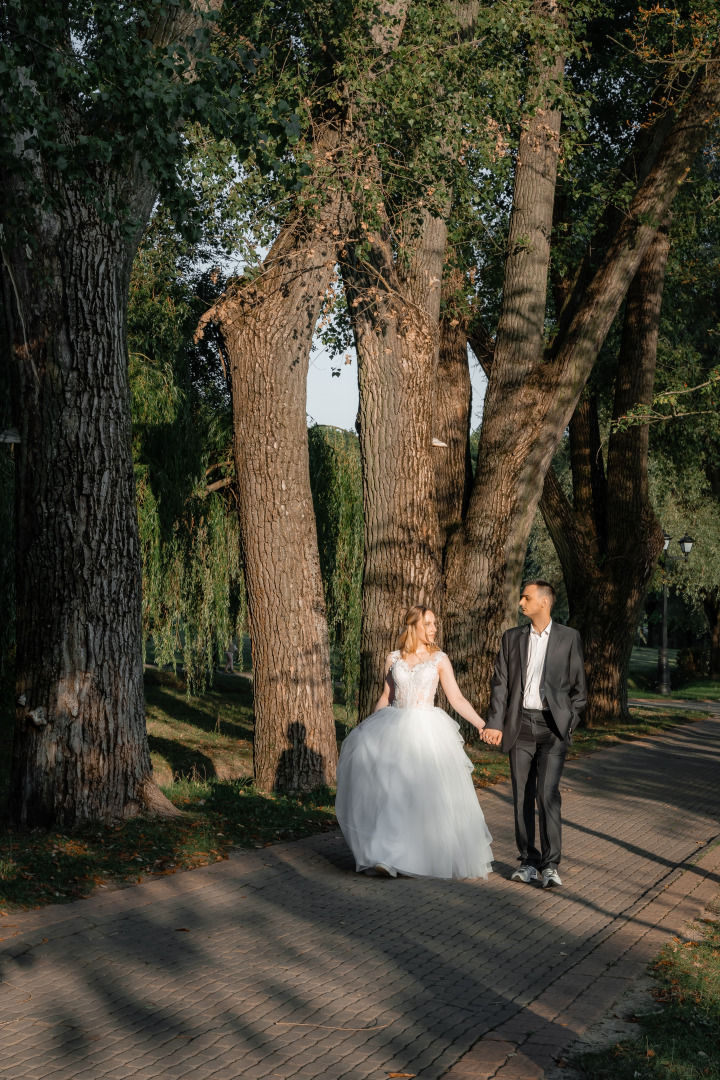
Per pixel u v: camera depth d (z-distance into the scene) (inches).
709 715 965.8
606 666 818.2
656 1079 142.3
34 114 246.5
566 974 192.5
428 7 454.3
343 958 197.9
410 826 268.5
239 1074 143.7
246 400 432.8
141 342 633.6
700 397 933.8
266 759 428.8
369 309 473.7
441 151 464.1
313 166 408.8
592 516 864.3
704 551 1291.8
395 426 481.4
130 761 325.4
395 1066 147.4
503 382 629.3
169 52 251.0
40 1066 144.8
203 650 716.0
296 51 454.3
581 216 789.9
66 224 310.8
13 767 320.8
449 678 282.4
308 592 435.8
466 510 679.1
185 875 262.1
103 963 189.9
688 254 900.6
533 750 278.8
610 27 762.2
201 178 422.6
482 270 749.9
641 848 323.9
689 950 210.7
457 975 190.1
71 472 317.7
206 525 689.6
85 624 318.3
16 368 320.8
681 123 642.8
